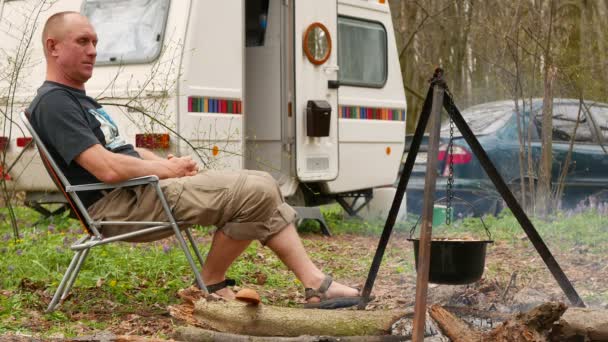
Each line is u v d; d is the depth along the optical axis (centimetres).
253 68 978
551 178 1120
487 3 1325
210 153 848
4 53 902
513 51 1173
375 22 1077
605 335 386
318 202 1054
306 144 959
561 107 1180
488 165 456
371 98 1061
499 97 1708
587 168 1178
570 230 925
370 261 773
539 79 1186
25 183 908
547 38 1145
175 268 621
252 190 475
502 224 975
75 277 497
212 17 853
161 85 825
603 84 1191
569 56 1190
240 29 883
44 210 937
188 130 827
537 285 632
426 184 397
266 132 969
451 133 462
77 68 488
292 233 484
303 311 414
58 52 488
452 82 1798
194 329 415
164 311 508
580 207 1088
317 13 974
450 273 437
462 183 1084
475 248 438
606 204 1066
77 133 469
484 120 1149
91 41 493
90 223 482
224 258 490
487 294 540
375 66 1075
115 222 480
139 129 831
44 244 676
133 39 855
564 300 555
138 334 458
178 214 479
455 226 988
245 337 403
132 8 863
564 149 1167
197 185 478
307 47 957
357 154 1040
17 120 900
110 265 596
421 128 457
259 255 729
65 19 489
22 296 521
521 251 820
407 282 659
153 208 480
